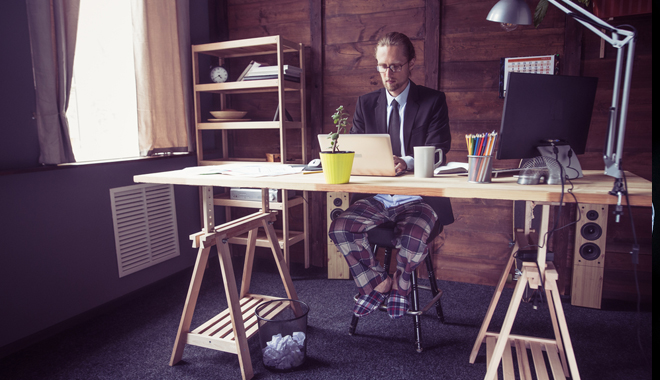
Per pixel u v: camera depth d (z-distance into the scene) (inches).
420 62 102.0
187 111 109.3
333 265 106.5
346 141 55.8
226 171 62.4
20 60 71.4
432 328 78.7
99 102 92.2
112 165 88.6
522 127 49.3
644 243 88.3
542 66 92.3
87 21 88.0
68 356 70.0
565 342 54.5
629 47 40.7
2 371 65.4
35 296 74.4
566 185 46.1
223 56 118.3
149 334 77.7
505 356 62.9
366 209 71.8
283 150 103.0
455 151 101.7
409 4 101.3
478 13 96.0
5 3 68.9
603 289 92.3
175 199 107.0
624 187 41.6
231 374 64.7
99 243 86.0
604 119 89.8
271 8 115.4
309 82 114.4
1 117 69.1
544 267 52.9
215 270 114.3
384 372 64.3
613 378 62.1
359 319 82.6
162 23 98.6
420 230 66.2
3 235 69.2
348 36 108.3
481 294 95.7
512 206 98.0
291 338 65.2
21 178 71.5
